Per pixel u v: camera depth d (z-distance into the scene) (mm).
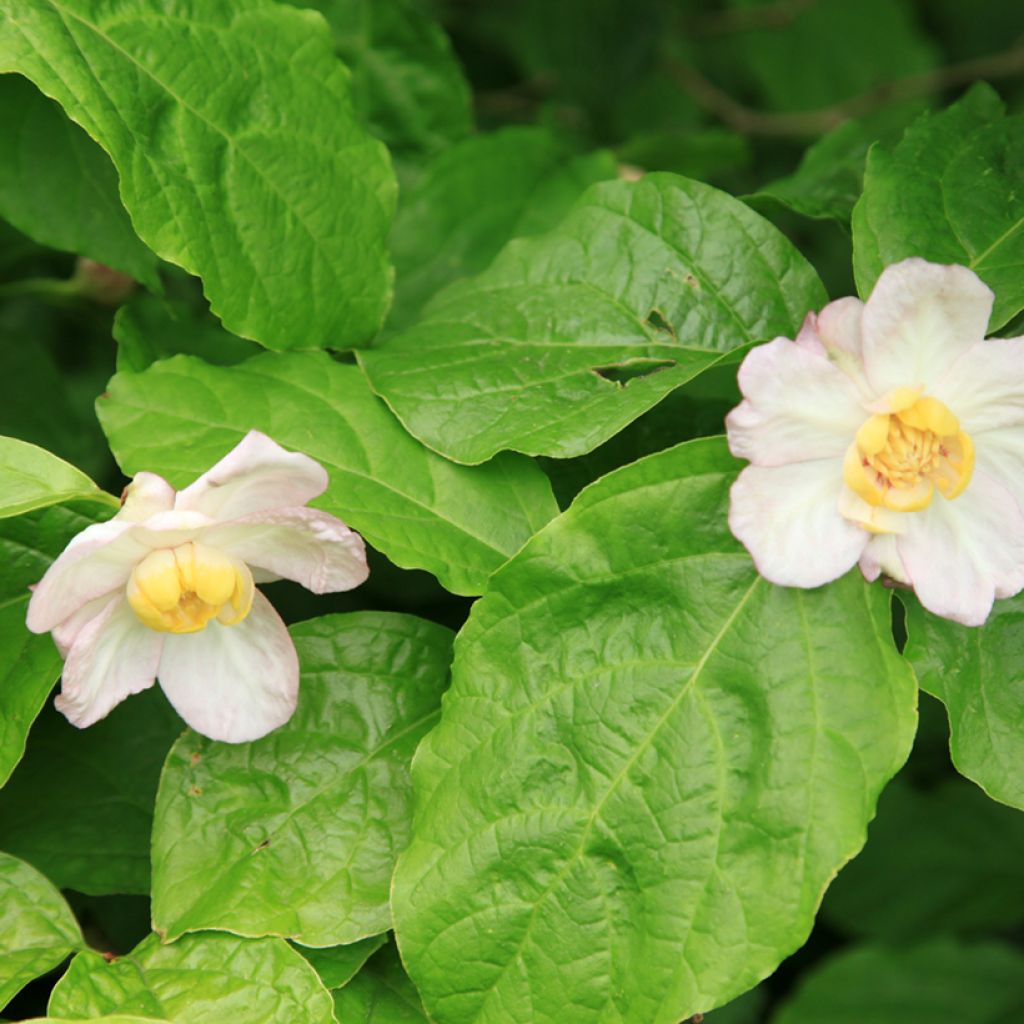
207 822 789
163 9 821
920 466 767
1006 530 773
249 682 783
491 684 782
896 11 1375
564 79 1136
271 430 809
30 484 778
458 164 913
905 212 812
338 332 841
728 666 779
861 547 773
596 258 835
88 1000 769
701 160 1008
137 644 778
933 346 769
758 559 770
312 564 780
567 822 774
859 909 1117
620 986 768
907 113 1043
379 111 933
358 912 782
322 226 837
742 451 766
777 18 1326
